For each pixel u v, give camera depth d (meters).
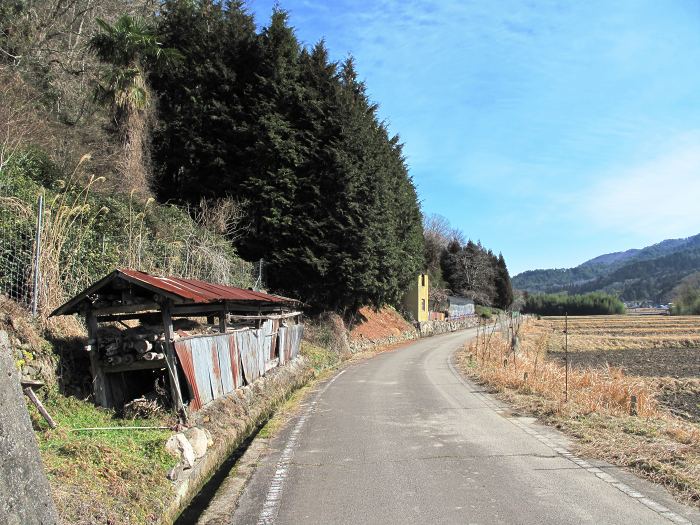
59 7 22.81
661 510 5.02
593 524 4.71
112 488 5.07
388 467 6.80
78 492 4.71
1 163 9.74
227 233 23.42
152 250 14.62
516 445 7.78
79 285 10.43
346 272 25.19
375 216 26.41
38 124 15.07
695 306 94.88
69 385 7.95
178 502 5.79
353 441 8.34
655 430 8.17
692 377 24.36
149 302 8.11
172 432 7.19
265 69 26.69
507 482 6.01
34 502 3.60
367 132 27.72
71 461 5.28
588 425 8.75
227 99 26.89
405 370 19.53
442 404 11.73
